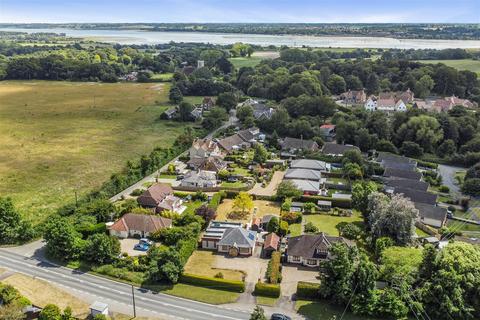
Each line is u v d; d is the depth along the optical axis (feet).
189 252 296.30
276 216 357.82
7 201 324.19
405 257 266.36
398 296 242.37
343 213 368.48
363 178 452.35
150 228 322.75
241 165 493.36
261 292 256.73
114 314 235.20
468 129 552.41
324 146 533.14
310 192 407.03
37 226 330.34
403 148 534.37
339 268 242.37
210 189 418.92
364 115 636.48
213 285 262.88
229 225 334.65
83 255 288.51
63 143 570.87
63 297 248.93
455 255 249.34
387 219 307.99
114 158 512.63
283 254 301.84
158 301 248.73
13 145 557.74
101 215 341.62
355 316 238.27
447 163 514.68
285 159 515.09
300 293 254.47
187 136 557.33
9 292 233.76
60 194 403.54
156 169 471.62
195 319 233.35
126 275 271.69
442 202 401.70
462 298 237.86
